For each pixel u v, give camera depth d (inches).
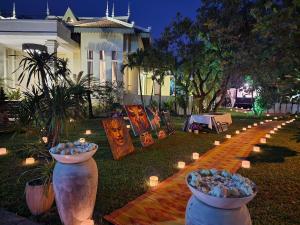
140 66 632.4
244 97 1068.5
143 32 743.7
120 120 274.5
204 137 377.4
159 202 150.8
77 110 201.0
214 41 461.1
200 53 552.7
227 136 378.0
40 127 208.2
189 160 248.2
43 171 139.3
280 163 239.1
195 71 592.4
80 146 126.6
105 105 611.8
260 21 160.6
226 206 79.4
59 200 115.4
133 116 314.2
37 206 130.0
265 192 167.9
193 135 392.2
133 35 746.8
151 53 604.1
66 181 112.2
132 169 213.6
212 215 80.7
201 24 511.2
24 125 216.1
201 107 619.5
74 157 112.1
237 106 1076.5
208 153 278.4
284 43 154.2
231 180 95.3
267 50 195.2
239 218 80.5
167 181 186.5
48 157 190.7
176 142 335.3
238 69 303.9
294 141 353.4
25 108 211.8
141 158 250.5
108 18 759.1
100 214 134.2
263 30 157.9
